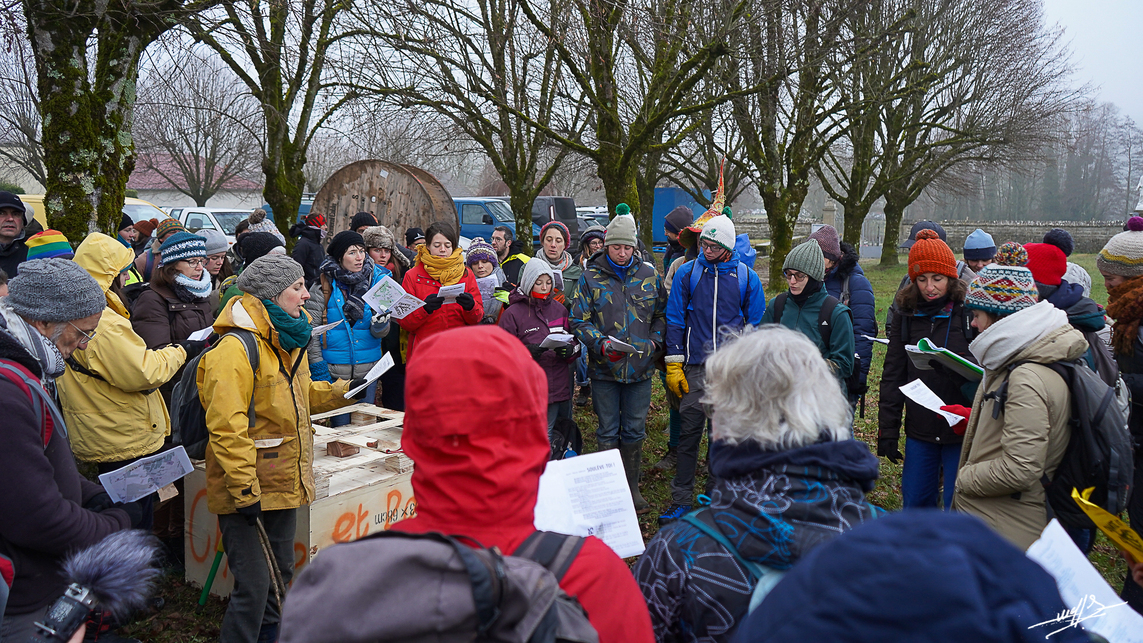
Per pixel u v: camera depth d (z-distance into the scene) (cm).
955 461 377
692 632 158
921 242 384
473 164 1734
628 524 210
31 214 563
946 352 326
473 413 134
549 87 1198
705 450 630
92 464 390
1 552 215
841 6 1063
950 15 1908
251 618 307
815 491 156
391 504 393
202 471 380
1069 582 170
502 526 138
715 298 472
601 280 486
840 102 1570
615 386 486
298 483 315
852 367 436
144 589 181
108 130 543
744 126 1639
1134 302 340
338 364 525
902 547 79
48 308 258
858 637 75
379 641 102
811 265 434
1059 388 271
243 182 3278
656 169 2069
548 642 112
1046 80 2147
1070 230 3584
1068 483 275
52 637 165
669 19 919
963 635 71
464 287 497
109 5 553
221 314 303
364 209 1043
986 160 2264
